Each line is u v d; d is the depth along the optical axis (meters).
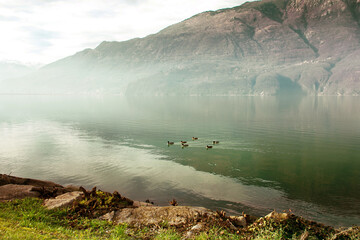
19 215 14.32
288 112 179.38
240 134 88.56
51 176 45.34
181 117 148.38
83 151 64.12
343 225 28.70
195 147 68.25
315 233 13.64
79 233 12.89
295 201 35.19
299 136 84.62
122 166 51.00
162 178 44.09
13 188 18.69
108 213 15.51
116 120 133.88
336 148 67.44
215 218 14.92
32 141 77.75
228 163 53.41
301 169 49.81
